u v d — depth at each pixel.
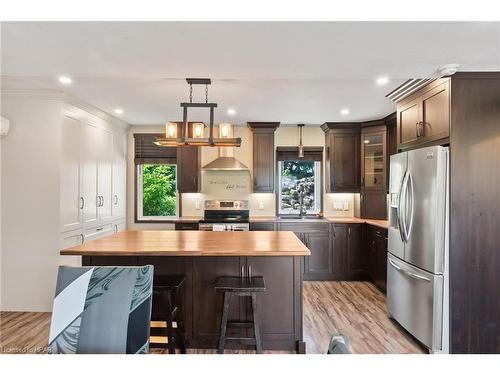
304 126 5.56
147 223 5.53
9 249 3.61
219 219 5.21
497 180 2.60
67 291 1.50
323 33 1.76
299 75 2.49
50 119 3.60
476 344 2.59
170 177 5.67
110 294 1.49
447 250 2.59
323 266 4.99
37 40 1.85
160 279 2.62
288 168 5.71
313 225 4.99
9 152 3.60
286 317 2.82
